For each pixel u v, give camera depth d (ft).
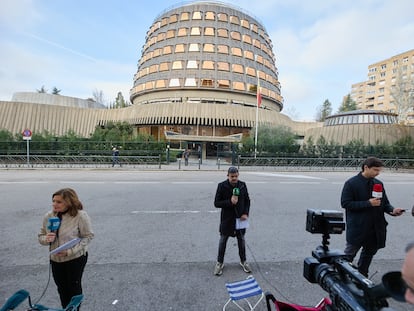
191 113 117.91
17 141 70.08
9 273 11.63
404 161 71.72
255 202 26.11
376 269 12.42
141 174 50.19
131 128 120.37
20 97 150.41
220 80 136.56
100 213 21.63
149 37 170.19
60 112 120.98
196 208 23.38
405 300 3.04
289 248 14.89
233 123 120.06
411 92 101.50
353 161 72.49
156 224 18.85
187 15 153.38
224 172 56.75
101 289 10.32
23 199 26.30
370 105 265.54
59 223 7.94
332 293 5.15
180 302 9.52
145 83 146.92
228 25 152.66
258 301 9.13
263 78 150.51
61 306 9.18
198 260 13.19
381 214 10.17
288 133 97.30
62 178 42.83
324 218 6.61
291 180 43.39
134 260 13.08
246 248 14.83
